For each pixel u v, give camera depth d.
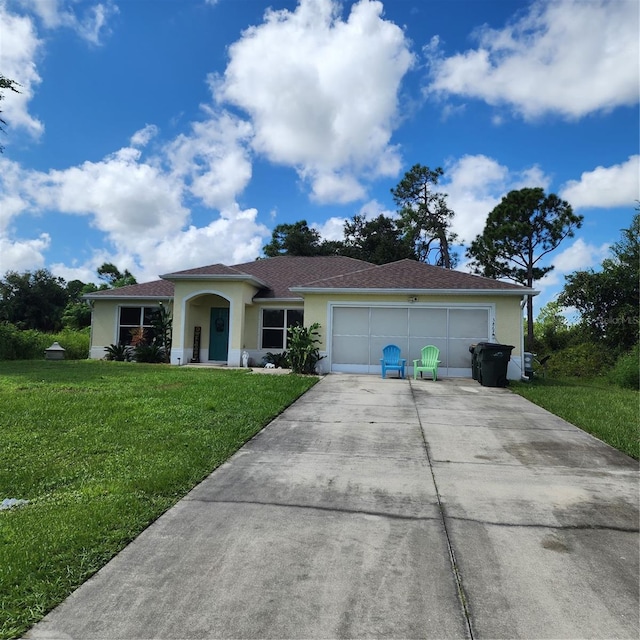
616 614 2.68
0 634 2.43
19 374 12.84
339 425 7.61
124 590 2.86
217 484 4.77
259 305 18.36
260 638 2.43
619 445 6.48
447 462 5.70
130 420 7.16
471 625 2.57
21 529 3.57
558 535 3.72
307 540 3.56
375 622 2.58
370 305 15.62
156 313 19.53
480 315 15.12
